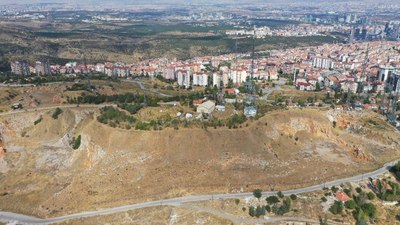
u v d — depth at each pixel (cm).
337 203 17762
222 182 19475
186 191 18912
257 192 18300
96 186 19488
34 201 19288
